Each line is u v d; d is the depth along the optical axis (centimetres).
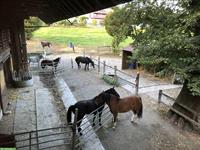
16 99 940
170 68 744
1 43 875
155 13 764
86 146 621
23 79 1171
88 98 1037
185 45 642
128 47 1719
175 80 1302
